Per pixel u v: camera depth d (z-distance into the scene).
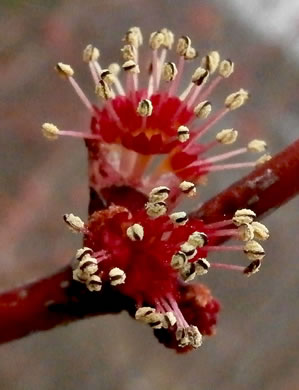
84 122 0.18
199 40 0.20
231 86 0.19
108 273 0.05
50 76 0.18
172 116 0.06
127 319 0.17
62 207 0.18
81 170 0.18
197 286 0.06
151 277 0.05
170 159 0.06
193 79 0.06
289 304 0.17
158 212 0.05
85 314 0.06
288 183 0.06
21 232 0.17
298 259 0.18
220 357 0.17
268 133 0.18
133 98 0.06
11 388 0.16
